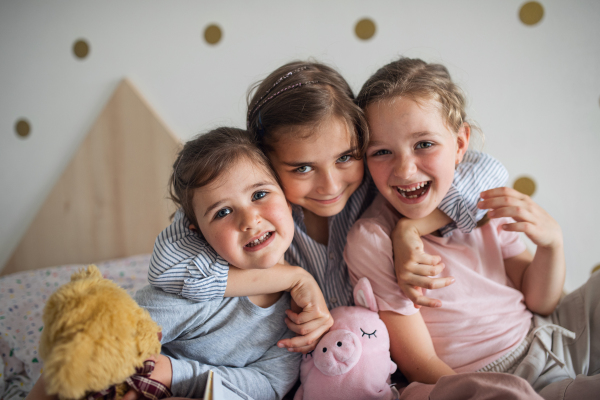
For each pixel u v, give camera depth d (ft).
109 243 5.33
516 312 2.82
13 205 5.64
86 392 1.85
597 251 4.63
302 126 2.42
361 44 4.69
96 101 5.29
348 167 2.60
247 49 4.91
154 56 5.11
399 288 2.63
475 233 2.98
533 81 4.46
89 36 5.20
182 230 2.60
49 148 5.48
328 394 2.32
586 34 4.31
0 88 5.45
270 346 2.59
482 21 4.44
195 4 4.94
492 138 4.59
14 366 3.18
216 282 2.41
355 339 2.38
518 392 1.85
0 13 5.29
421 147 2.50
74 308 1.78
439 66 2.89
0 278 4.33
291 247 2.99
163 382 2.13
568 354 2.68
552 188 4.60
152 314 2.39
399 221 2.80
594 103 4.40
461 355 2.65
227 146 2.42
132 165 5.17
